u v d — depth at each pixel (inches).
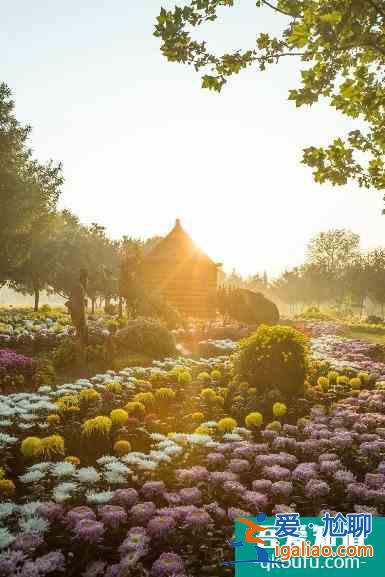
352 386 406.6
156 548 158.6
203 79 233.3
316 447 240.7
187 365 478.9
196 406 329.7
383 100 225.8
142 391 360.8
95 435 246.5
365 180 248.7
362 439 255.4
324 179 251.4
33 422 269.1
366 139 247.0
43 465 197.8
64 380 436.1
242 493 189.8
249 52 227.6
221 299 955.3
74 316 496.4
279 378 362.3
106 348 517.0
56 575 145.0
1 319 848.3
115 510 165.8
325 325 1111.6
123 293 841.5
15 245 1151.0
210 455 219.9
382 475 204.5
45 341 582.2
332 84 222.5
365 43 200.4
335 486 203.0
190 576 143.2
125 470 194.4
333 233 3806.6
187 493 181.5
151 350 547.2
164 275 1311.5
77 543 153.9
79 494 181.5
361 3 190.5
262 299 947.3
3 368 402.6
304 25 198.5
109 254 2095.2
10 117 1191.6
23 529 155.3
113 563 152.8
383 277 2979.8
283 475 204.7
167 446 230.5
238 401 337.7
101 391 353.4
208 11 222.8
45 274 1330.0
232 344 651.5
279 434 273.0
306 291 3690.9
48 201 1216.8
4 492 186.4
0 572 134.8
